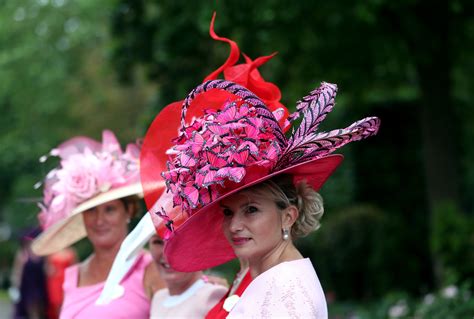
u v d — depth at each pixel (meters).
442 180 14.10
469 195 20.64
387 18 13.66
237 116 3.62
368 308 13.27
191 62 15.04
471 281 11.48
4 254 29.69
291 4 12.78
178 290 5.14
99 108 28.36
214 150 3.58
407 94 18.69
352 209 16.36
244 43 13.29
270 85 4.19
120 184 5.69
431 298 10.66
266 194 3.71
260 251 3.73
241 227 3.72
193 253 4.23
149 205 4.35
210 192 3.71
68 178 5.67
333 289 15.84
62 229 6.20
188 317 5.01
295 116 3.78
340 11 12.84
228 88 3.65
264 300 3.59
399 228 15.81
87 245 21.08
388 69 15.91
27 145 27.00
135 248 4.75
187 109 4.02
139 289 5.56
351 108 17.80
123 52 15.91
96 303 5.12
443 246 11.80
